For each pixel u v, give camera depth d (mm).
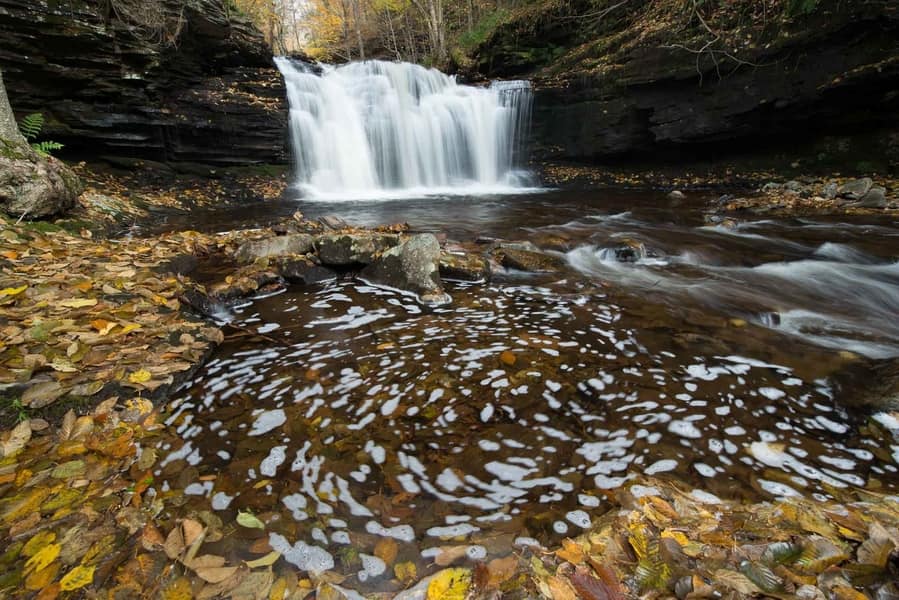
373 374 2840
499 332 3490
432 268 4461
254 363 2975
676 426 2318
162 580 1413
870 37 8570
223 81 11352
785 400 2551
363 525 1698
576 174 13812
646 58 11883
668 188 12039
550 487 1913
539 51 16734
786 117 10156
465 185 14531
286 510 1761
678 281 4914
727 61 10461
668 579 1406
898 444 2176
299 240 5281
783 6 9523
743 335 3467
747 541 1563
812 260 5738
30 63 8258
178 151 10695
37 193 5684
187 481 1898
